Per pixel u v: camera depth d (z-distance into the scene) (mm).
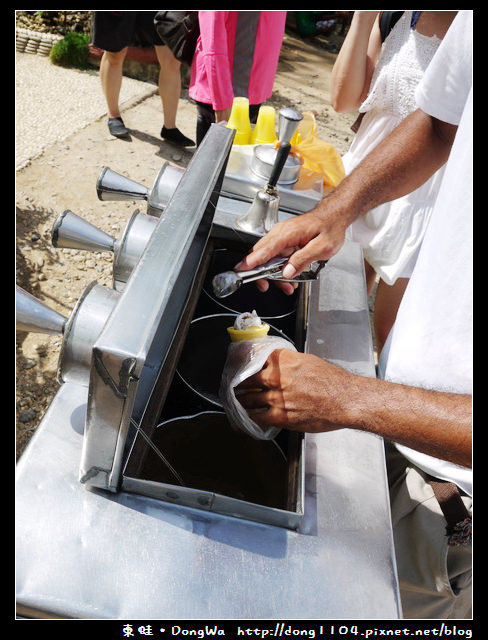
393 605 670
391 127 1784
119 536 666
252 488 811
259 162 1477
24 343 2305
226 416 920
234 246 1277
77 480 711
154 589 627
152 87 4824
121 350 579
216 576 653
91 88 4547
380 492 806
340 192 1205
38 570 619
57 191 3219
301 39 7602
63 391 818
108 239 941
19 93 4203
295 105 5391
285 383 797
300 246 1148
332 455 850
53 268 2703
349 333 1113
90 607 602
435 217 984
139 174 3555
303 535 720
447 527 1005
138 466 738
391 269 1809
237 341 921
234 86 3037
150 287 663
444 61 1086
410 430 738
